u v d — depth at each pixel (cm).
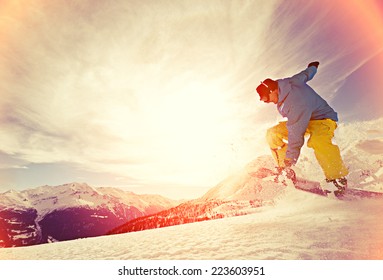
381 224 256
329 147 343
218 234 328
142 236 392
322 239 248
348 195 352
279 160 392
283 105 357
